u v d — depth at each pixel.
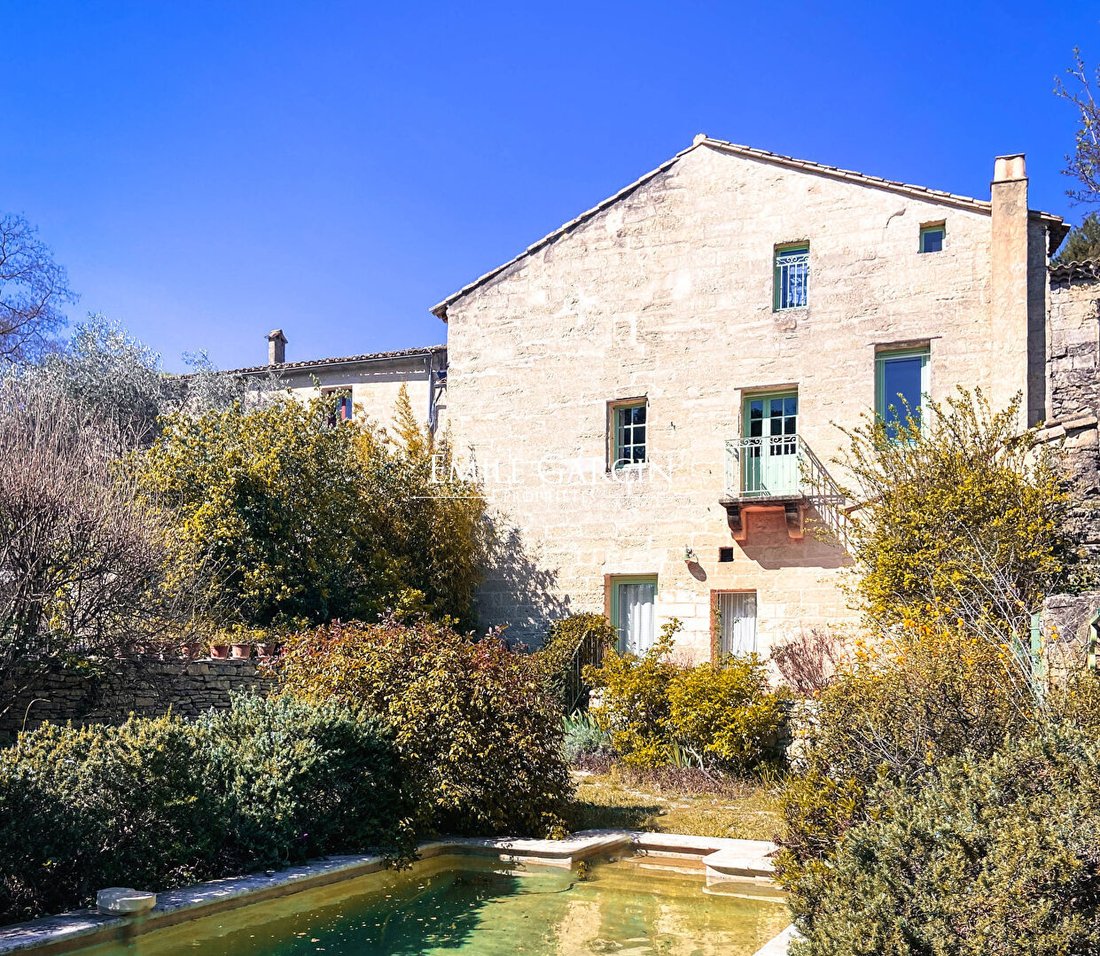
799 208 16.48
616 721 14.45
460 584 17.72
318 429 16.56
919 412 15.14
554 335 18.22
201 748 7.96
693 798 12.06
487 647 10.49
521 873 8.94
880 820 5.16
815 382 16.02
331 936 6.98
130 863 6.99
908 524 12.43
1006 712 6.42
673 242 17.39
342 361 21.66
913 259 15.59
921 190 15.55
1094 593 7.80
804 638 14.66
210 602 13.78
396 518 17.45
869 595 12.69
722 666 14.36
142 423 20.73
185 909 6.75
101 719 10.66
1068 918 3.95
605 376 17.69
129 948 6.34
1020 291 14.64
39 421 11.98
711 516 16.53
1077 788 4.37
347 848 8.79
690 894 8.24
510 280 18.73
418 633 10.52
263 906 7.36
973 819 4.46
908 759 6.44
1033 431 12.34
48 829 6.55
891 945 4.21
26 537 10.04
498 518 18.23
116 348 21.94
